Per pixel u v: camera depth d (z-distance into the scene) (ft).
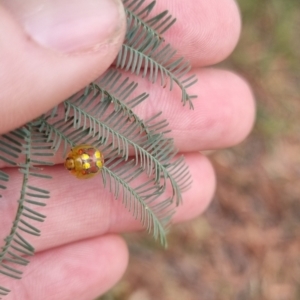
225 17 0.25
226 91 0.27
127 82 0.23
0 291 0.24
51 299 0.26
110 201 0.26
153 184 0.24
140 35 0.20
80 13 0.18
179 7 0.24
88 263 0.27
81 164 0.19
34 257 0.26
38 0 0.18
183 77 0.25
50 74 0.18
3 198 0.23
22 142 0.20
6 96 0.18
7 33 0.17
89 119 0.20
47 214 0.25
